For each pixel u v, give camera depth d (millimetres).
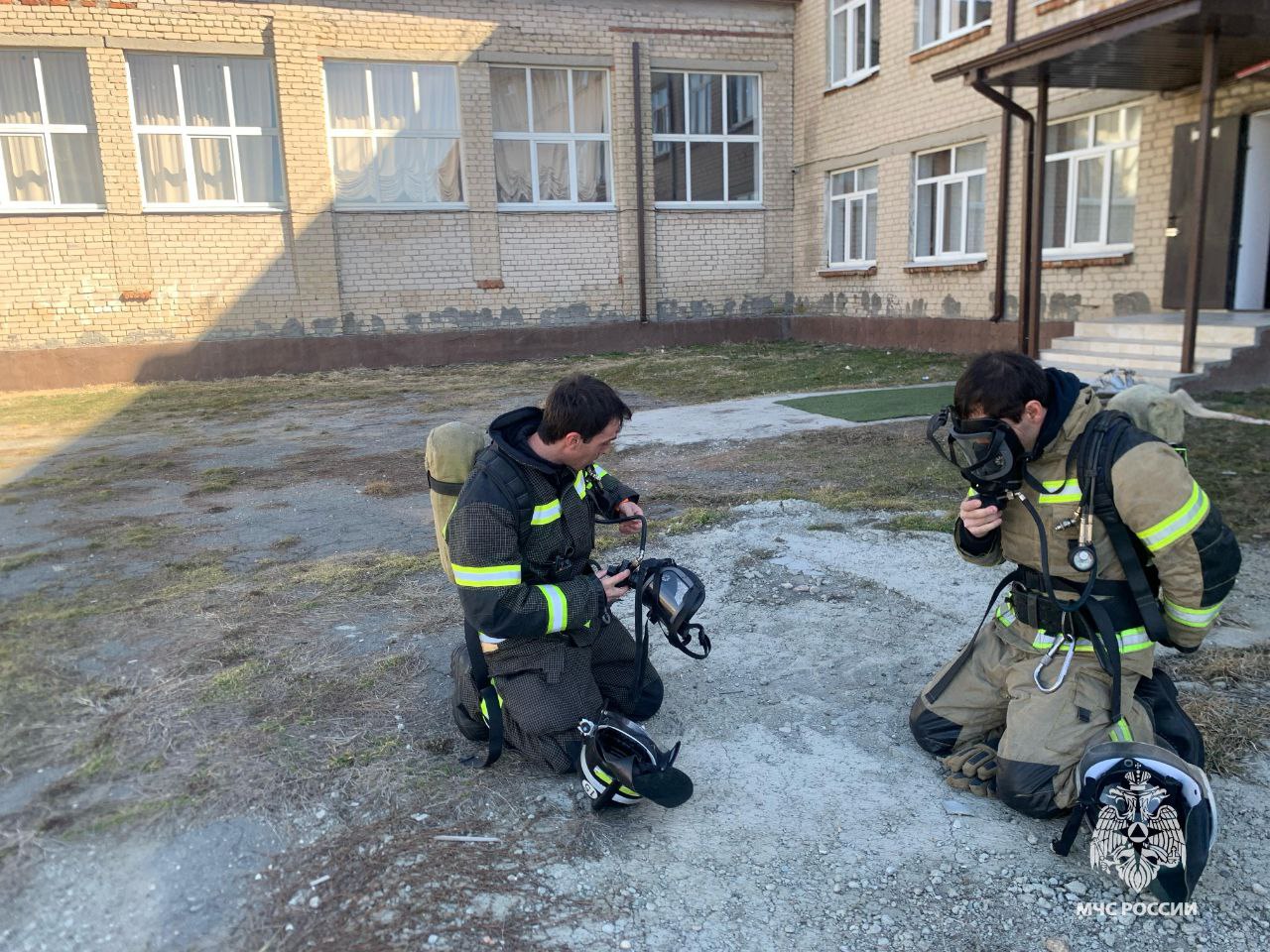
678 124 18094
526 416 2840
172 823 2746
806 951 2270
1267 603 4219
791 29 18141
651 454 8039
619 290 18000
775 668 3791
